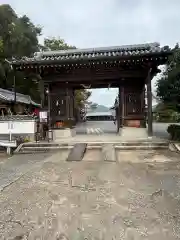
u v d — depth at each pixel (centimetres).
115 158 810
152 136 1167
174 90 1014
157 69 1167
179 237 325
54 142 1043
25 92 3156
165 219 376
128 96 1226
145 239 322
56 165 747
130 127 1224
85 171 666
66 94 1255
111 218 383
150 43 1252
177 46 1001
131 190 508
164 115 2894
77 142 1030
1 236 337
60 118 1248
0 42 2612
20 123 1134
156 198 462
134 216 388
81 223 369
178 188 516
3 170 709
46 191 513
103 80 1259
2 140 1086
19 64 1129
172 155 854
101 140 1069
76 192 502
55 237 333
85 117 4953
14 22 2992
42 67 1155
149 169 677
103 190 511
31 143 1028
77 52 1255
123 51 1227
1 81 2911
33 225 368
